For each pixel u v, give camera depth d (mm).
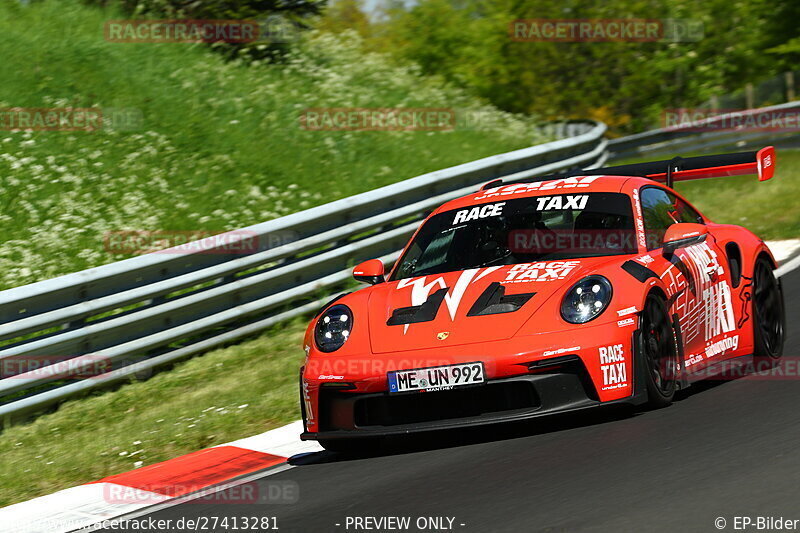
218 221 41375
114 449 23234
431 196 38625
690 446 16359
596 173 25406
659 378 19188
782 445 15750
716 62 117062
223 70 55969
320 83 59688
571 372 17844
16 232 38219
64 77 49625
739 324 22734
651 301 19125
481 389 18016
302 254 34812
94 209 40562
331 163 49000
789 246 38219
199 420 24531
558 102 107250
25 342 26828
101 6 61250
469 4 117312
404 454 19156
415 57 115688
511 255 21031
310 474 18922
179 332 30297
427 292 20031
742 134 80000
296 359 29766
